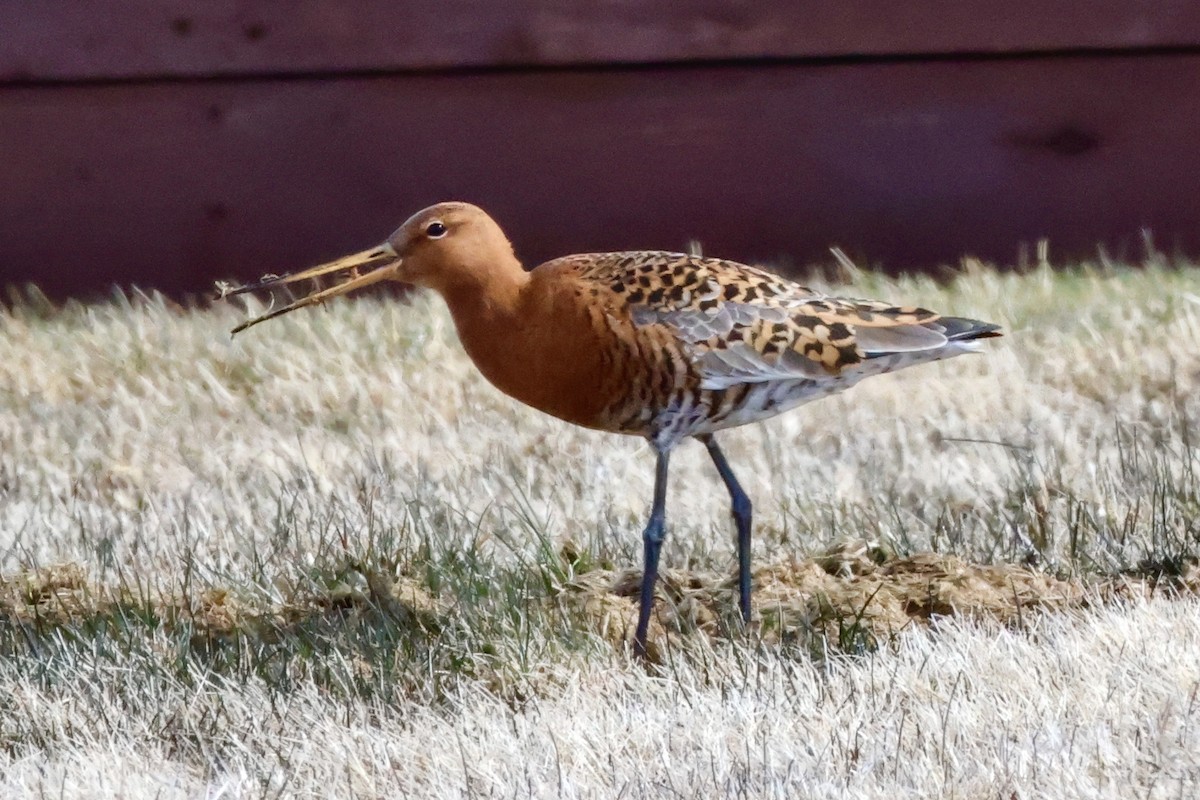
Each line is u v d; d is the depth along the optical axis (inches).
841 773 309.3
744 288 399.5
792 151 735.7
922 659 359.6
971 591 408.8
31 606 425.1
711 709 343.0
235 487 513.7
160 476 530.9
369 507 468.8
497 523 478.0
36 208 732.7
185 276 736.3
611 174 738.2
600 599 415.5
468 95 732.0
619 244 740.7
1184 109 731.4
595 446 546.3
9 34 719.1
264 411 585.6
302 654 388.8
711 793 305.4
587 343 394.0
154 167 730.8
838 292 672.4
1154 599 384.2
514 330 399.2
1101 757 304.7
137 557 454.3
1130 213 738.2
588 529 472.4
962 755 311.9
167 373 621.9
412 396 591.2
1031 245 740.0
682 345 392.5
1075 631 363.9
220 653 392.8
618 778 315.3
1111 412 551.8
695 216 740.0
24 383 611.2
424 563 443.5
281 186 732.7
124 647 390.6
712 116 734.5
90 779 325.4
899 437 534.9
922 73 731.4
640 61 727.1
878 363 404.2
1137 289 664.4
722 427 407.5
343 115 730.8
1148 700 325.4
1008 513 469.4
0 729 355.9
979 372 602.9
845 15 725.3
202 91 727.7
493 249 400.5
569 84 733.3
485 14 722.8
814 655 382.0
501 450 536.4
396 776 326.6
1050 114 732.0
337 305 697.0
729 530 474.3
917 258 741.3
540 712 350.0
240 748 341.1
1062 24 723.4
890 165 736.3
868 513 472.4
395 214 735.7
